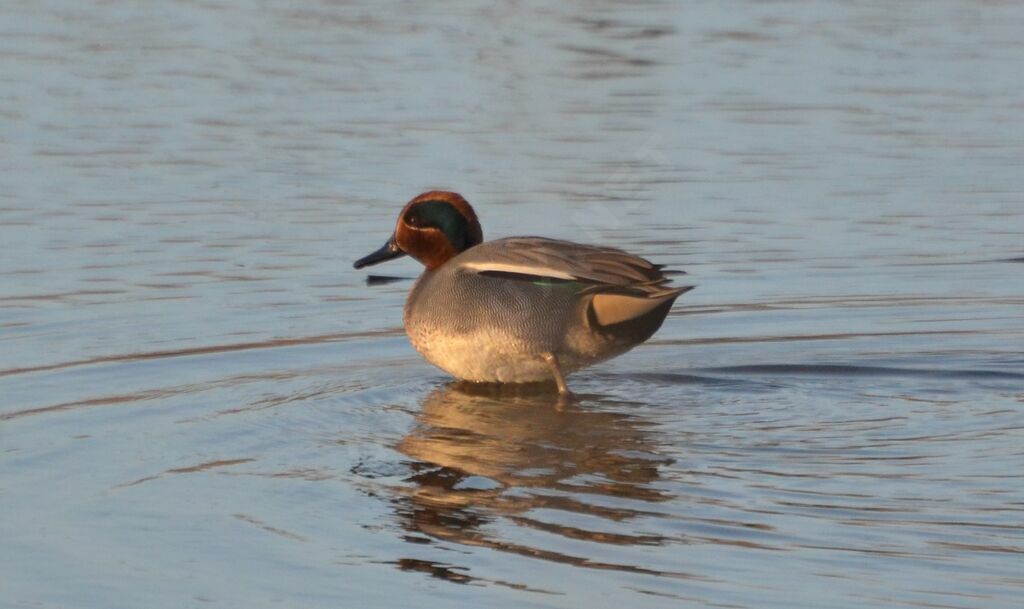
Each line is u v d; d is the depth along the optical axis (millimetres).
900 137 20109
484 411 11195
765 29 26797
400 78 23188
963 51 25094
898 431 10477
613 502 8984
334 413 11094
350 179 18156
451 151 19391
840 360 12570
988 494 8992
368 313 13961
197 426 10680
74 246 15633
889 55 24859
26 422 10695
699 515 8727
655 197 17625
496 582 7906
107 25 26406
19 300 13945
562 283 11500
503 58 24547
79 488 9359
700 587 7730
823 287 14742
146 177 18141
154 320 13461
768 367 12430
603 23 27203
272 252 15578
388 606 7664
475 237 12812
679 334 13461
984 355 12648
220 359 12461
